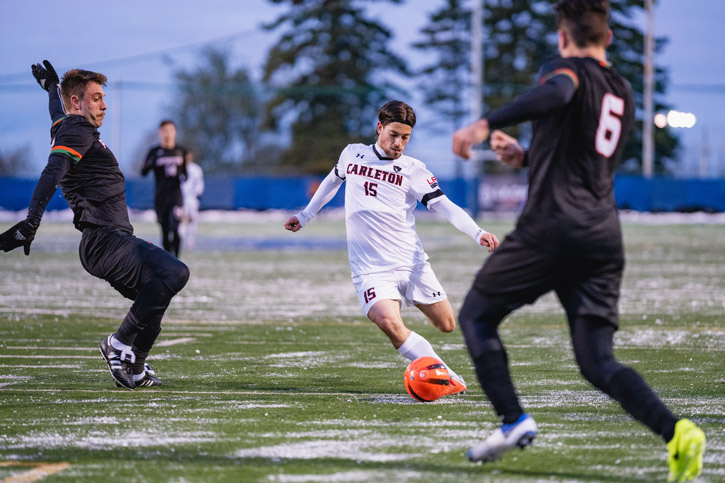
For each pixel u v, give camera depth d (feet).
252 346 85.76
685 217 479.00
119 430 49.85
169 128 151.84
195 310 116.98
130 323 61.82
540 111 38.34
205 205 485.15
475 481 39.83
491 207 463.83
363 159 62.28
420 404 57.72
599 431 49.62
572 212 39.78
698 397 59.93
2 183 455.63
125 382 62.59
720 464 42.96
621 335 93.50
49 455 44.37
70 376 68.69
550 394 61.00
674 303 125.39
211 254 230.27
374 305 60.29
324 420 52.65
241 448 45.75
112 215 63.41
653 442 47.14
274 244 273.33
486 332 41.73
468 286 149.89
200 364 75.05
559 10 41.93
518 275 40.83
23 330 96.17
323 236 322.96
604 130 40.06
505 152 41.91
